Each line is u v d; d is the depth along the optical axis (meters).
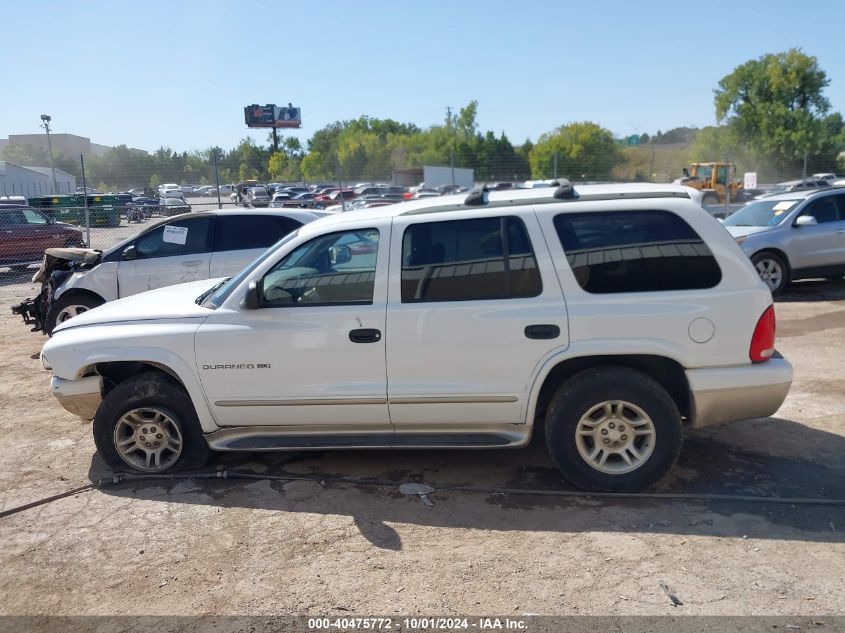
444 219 4.36
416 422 4.44
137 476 4.77
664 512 4.07
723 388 4.14
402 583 3.46
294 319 4.40
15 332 10.30
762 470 4.62
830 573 3.41
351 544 3.85
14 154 83.00
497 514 4.13
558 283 4.20
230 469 4.89
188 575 3.60
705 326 4.12
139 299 5.33
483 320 4.21
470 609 3.23
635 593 3.30
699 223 4.20
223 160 35.22
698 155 52.97
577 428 4.22
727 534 3.81
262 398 4.50
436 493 4.43
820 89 47.72
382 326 4.30
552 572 3.50
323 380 4.41
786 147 47.78
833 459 4.77
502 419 4.36
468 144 57.41
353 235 4.45
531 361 4.20
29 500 4.53
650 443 4.20
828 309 9.97
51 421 6.11
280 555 3.76
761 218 11.78
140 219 25.23
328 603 3.31
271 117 96.31
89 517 4.28
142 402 4.69
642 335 4.12
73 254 8.77
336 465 4.93
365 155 60.88
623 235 4.22
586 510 4.13
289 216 8.80
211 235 8.70
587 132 51.22
